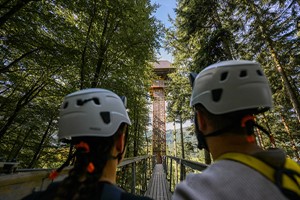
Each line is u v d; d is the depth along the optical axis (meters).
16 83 6.67
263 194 0.55
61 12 5.98
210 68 0.80
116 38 7.14
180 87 15.57
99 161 0.70
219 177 0.61
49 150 8.90
